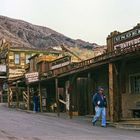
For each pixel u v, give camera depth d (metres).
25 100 40.97
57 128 18.45
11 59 53.25
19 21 151.25
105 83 26.44
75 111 29.77
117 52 20.70
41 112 33.66
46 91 37.34
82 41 129.38
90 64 23.81
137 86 23.50
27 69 46.19
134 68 23.56
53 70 32.22
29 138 14.28
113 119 21.05
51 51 52.22
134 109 23.20
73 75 27.06
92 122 22.20
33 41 143.88
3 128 18.00
